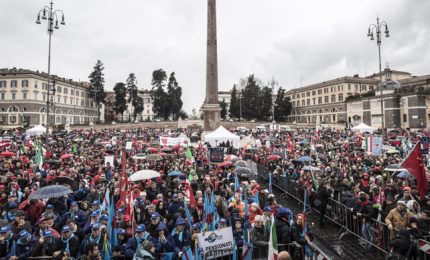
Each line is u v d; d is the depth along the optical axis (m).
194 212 9.64
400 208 8.25
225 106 114.69
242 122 83.88
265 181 20.34
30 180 13.41
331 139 39.44
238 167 14.19
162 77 94.69
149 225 8.07
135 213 9.20
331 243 10.09
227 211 9.24
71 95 94.31
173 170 15.34
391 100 65.25
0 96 78.94
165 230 7.79
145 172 11.91
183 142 26.89
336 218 11.73
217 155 18.70
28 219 9.19
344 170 15.85
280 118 102.12
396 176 13.16
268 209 7.74
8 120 77.81
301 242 7.45
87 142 34.69
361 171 15.52
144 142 34.81
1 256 6.96
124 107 96.38
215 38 35.84
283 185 16.95
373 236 9.62
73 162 18.05
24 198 10.93
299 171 16.91
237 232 7.96
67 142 34.50
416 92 60.44
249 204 9.78
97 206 8.59
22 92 78.00
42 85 81.50
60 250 6.89
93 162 18.02
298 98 114.75
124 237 7.78
